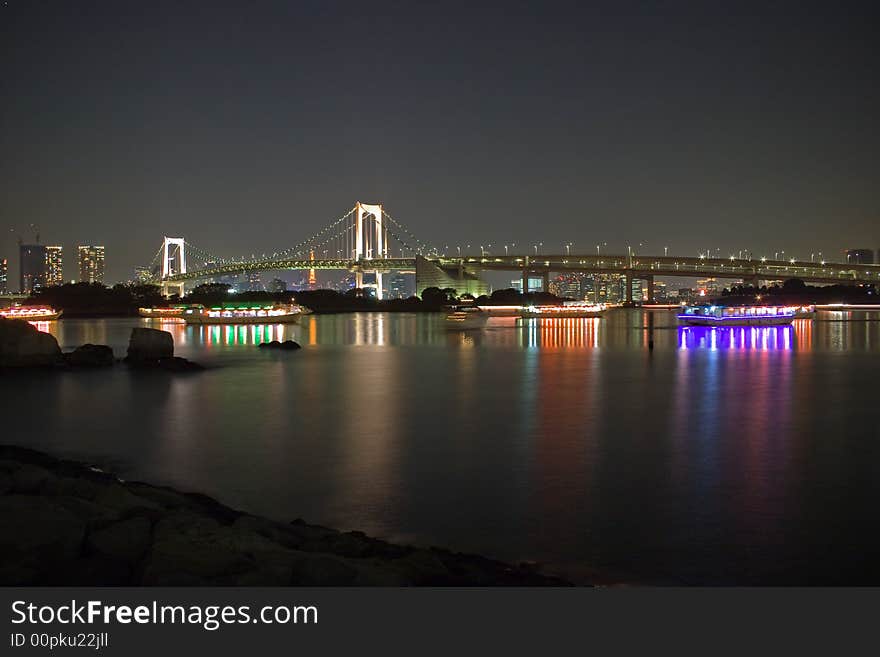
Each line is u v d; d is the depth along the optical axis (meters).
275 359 57.34
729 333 95.31
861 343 74.19
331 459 20.77
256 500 16.56
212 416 28.70
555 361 54.84
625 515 15.38
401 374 45.38
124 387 38.06
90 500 12.37
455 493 17.11
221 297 195.50
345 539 12.09
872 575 12.16
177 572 9.07
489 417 28.22
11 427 26.28
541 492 17.20
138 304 184.75
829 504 16.12
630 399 33.31
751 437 23.86
